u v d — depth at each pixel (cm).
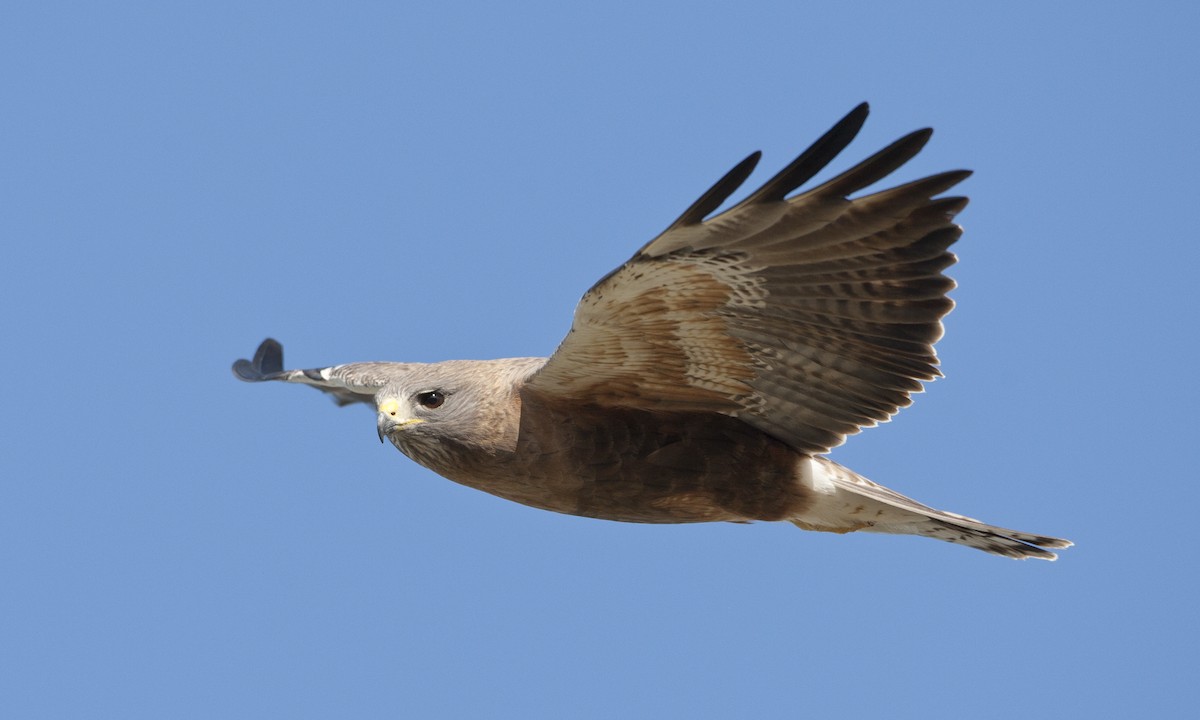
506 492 1439
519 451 1401
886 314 1260
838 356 1303
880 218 1193
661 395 1372
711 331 1298
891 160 1158
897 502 1406
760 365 1327
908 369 1293
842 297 1257
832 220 1197
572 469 1404
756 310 1274
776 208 1188
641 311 1273
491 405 1404
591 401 1381
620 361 1329
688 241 1209
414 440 1432
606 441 1396
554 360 1330
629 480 1408
